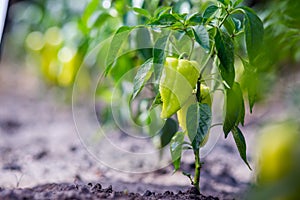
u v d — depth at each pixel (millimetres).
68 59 2518
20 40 4367
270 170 996
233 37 1378
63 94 3400
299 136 983
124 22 1768
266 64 1603
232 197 1596
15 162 2039
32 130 2947
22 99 4184
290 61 1886
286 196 910
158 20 1331
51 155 2178
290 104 1604
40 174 1860
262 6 2047
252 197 932
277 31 1648
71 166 1984
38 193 1354
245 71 1411
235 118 1338
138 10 1457
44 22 3422
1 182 1722
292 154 959
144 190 1678
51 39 3150
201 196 1423
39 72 3883
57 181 1747
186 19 1337
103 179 1821
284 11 1662
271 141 1005
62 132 2863
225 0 1358
